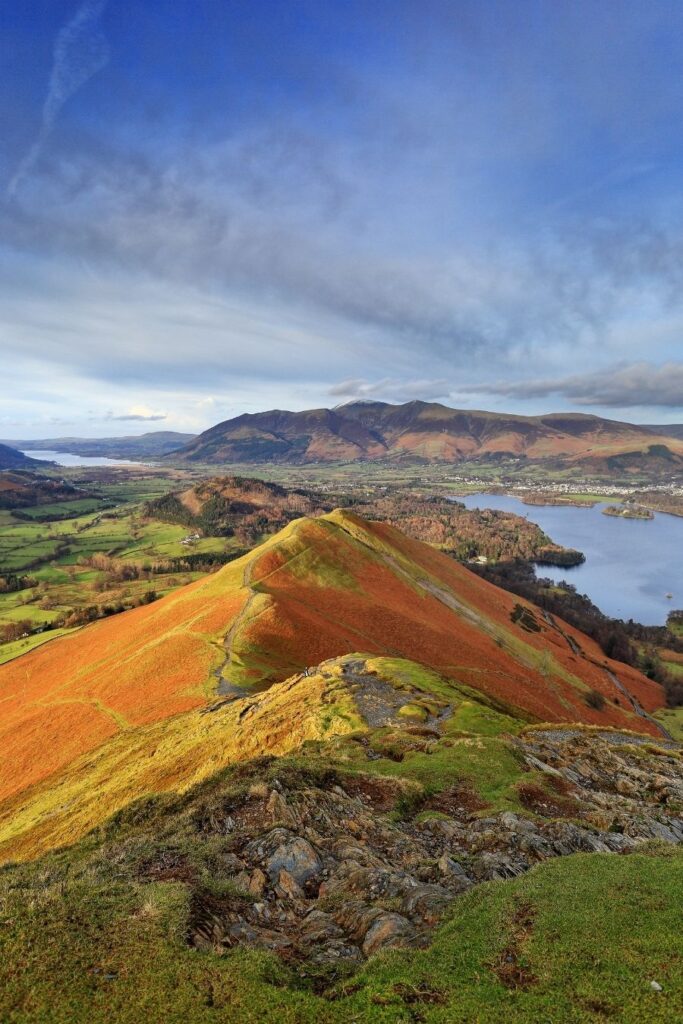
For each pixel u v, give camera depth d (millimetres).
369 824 21453
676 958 11641
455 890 16359
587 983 10898
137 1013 9633
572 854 19094
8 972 10398
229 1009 9859
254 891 15625
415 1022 9742
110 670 88188
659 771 39406
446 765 29359
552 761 36156
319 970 12039
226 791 21703
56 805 48969
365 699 46531
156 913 12594
